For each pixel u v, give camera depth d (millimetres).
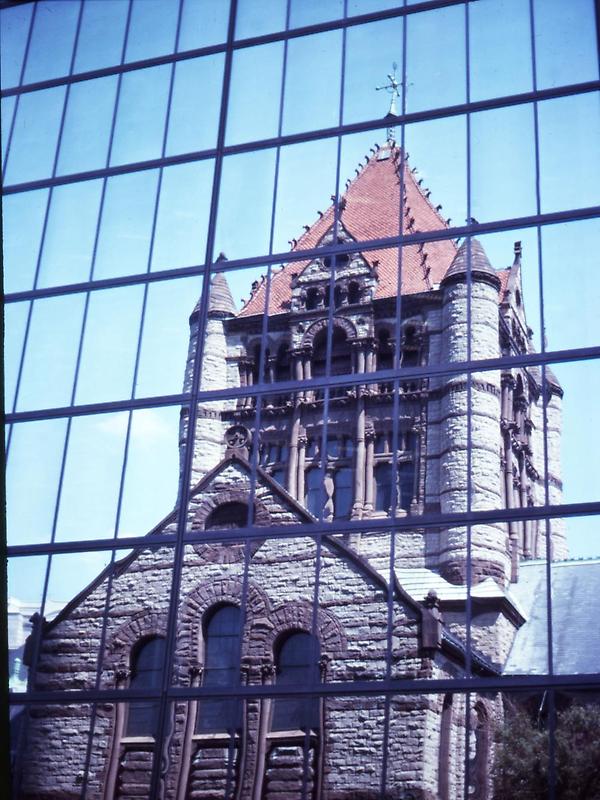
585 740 24250
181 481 30875
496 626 26734
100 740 28312
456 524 27594
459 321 36906
